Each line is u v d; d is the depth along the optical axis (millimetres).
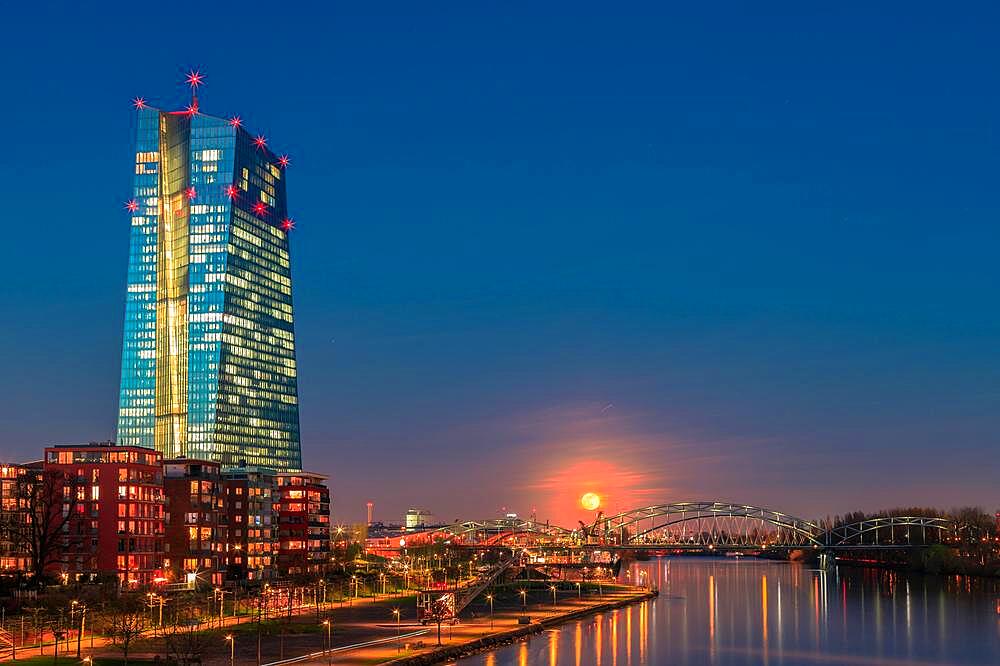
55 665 181500
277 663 196375
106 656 194500
